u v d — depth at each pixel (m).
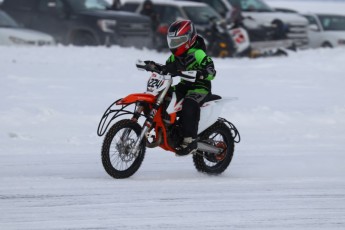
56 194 20.48
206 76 22.16
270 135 32.66
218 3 70.75
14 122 32.81
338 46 75.62
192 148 22.95
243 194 21.25
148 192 21.08
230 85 46.81
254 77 51.00
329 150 29.41
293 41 71.56
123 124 22.08
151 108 22.25
